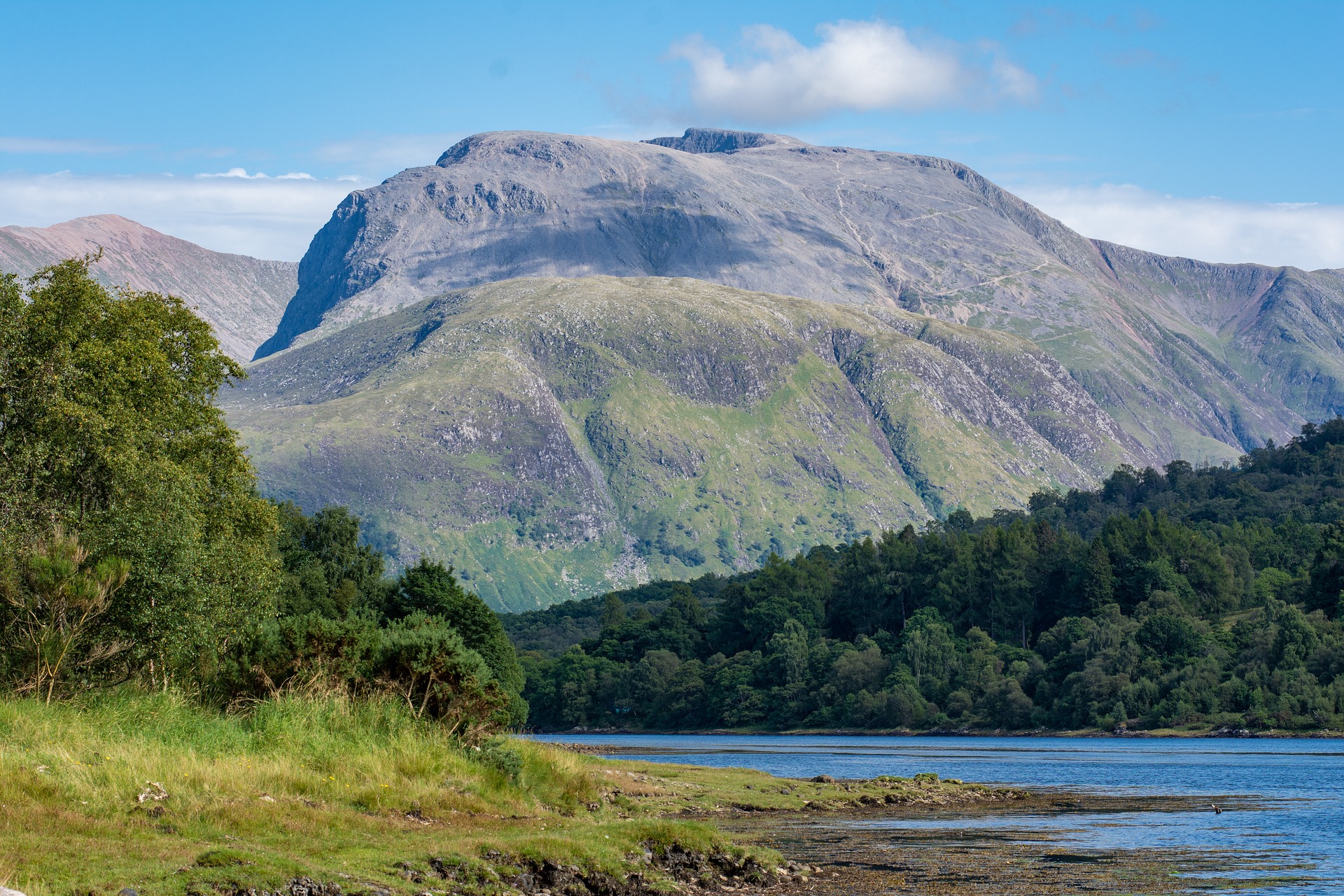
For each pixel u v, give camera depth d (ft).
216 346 259.80
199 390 253.85
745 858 135.74
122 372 218.38
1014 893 128.57
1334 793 265.95
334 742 145.79
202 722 142.72
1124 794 261.85
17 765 108.58
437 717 167.43
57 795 106.52
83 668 147.74
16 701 128.67
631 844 130.41
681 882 125.08
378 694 164.55
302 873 97.76
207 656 169.68
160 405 230.07
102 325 230.68
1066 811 222.28
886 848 165.27
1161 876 140.87
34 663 140.56
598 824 143.95
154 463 192.44
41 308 216.33
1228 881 138.10
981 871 144.36
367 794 133.08
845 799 230.27
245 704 160.76
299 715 149.38
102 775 112.88
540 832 133.18
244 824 112.27
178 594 166.71
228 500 244.01
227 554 224.33
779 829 188.65
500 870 112.68
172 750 127.13
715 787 240.53
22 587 145.89
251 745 139.33
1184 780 310.04
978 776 334.85
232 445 255.29
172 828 106.01
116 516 173.17
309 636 167.63
